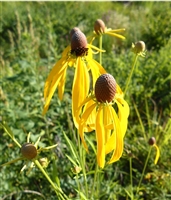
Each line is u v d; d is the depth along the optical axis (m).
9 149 0.32
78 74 0.18
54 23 0.74
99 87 0.15
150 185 0.31
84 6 0.91
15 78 0.37
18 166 0.31
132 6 0.99
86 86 0.18
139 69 0.46
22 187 0.30
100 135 0.15
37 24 0.76
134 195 0.30
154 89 0.42
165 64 0.46
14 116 0.33
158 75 0.44
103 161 0.15
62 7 0.88
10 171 0.30
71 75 0.45
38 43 0.52
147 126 0.39
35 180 0.30
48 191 0.29
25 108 0.37
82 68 0.18
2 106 0.34
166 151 0.34
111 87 0.15
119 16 0.78
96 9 0.92
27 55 0.44
